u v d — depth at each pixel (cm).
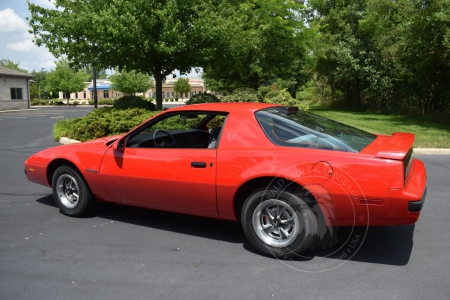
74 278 316
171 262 346
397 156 312
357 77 2481
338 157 326
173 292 292
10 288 301
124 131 1100
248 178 346
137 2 1172
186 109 415
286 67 2198
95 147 454
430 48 1533
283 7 1966
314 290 293
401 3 1922
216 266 337
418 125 1498
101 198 456
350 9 2595
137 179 409
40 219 466
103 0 1252
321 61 2744
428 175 691
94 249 376
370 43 2311
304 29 2052
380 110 2300
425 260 345
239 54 1581
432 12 1461
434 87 1864
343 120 1738
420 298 280
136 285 304
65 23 1250
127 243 391
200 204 382
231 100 1341
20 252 369
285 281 308
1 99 3666
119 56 1300
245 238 403
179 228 434
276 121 373
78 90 5691
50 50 1340
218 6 1395
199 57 1338
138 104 1339
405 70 2017
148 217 473
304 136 358
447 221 449
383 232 411
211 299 281
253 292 291
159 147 416
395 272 322
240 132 371
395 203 308
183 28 1298
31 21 1315
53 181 480
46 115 2914
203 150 378
